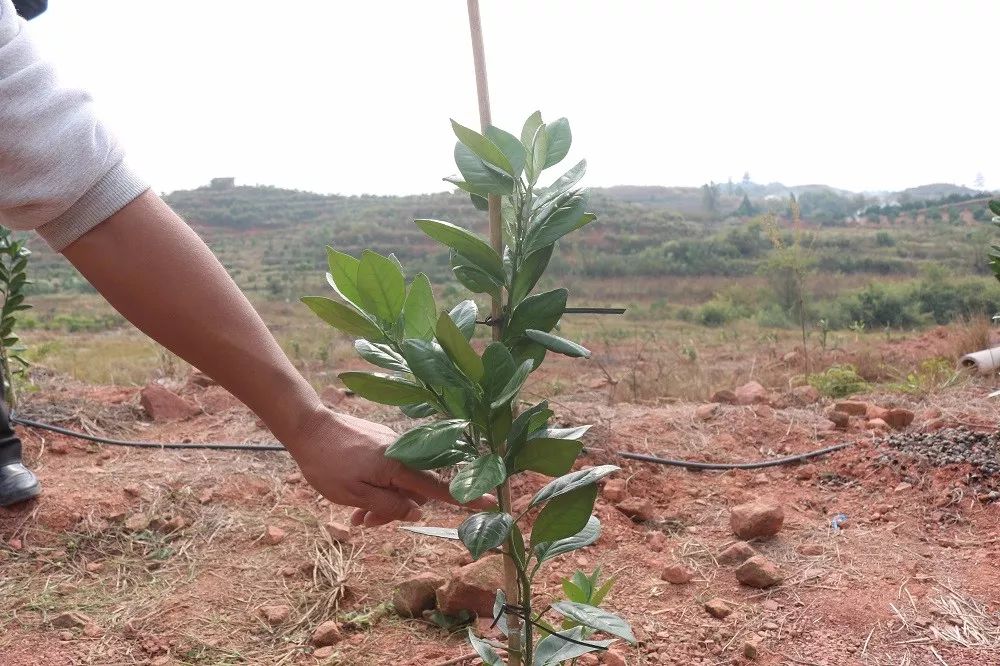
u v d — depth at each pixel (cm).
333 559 287
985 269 2734
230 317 111
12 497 317
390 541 301
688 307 3375
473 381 111
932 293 2306
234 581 276
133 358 1098
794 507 323
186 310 109
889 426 405
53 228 105
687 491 345
